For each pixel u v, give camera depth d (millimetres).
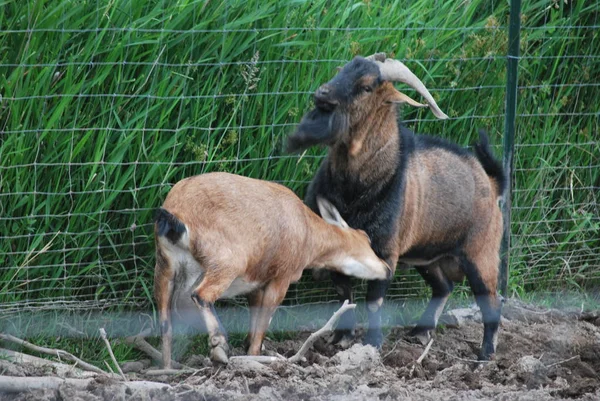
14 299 23234
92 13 23922
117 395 19797
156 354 23453
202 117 25250
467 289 30109
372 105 24078
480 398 21406
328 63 27141
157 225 21562
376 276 24547
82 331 23734
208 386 20469
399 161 24766
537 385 22906
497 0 32188
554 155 32312
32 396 19781
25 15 23312
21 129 23219
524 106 31391
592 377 24469
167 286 22094
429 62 29094
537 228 31734
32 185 23312
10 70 23375
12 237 23031
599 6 33188
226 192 22266
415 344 26609
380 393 20984
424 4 29656
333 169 24812
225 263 21734
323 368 22172
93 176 23531
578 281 32500
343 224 24406
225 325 25438
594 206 33094
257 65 26375
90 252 24141
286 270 23094
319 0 27562
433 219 25734
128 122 24281
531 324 28656
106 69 23922
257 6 26453
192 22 25406
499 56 29812
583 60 33094
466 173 26391
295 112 26562
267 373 21625
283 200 23062
